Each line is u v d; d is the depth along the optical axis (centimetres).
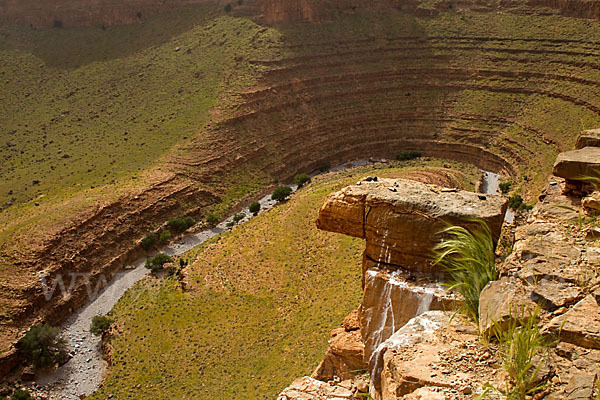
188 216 7981
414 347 1357
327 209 1931
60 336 5659
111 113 10550
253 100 10156
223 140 9425
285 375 3872
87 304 6191
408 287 1723
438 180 7594
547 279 1340
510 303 1305
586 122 9044
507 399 1053
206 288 5700
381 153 10556
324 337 4203
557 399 1022
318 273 5303
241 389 3934
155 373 4616
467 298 1513
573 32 10750
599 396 981
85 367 5200
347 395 1722
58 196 7744
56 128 10256
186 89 10712
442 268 1747
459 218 1700
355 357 1941
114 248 6925
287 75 10819
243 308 5166
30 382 5103
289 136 10119
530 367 1100
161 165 8725
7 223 6938
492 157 9662
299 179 9044
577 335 1130
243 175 9200
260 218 6956
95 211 7075
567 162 1931
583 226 1627
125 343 5181
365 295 1836
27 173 8625
